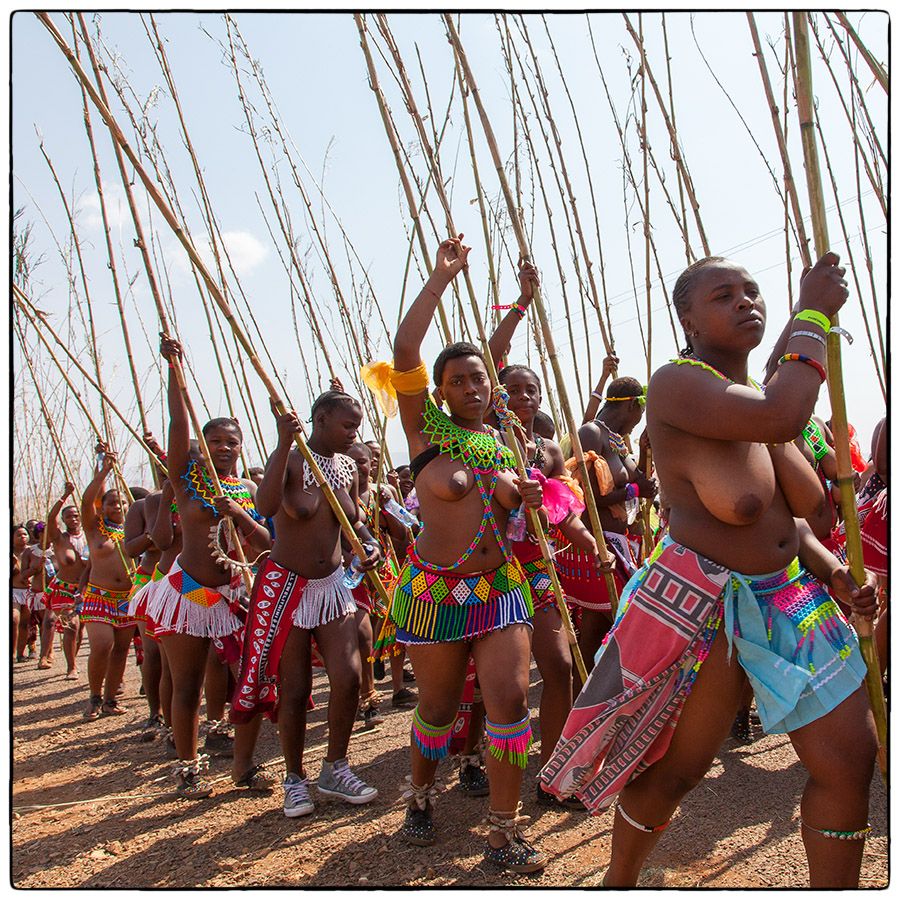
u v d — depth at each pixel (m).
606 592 4.48
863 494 4.15
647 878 2.90
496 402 3.42
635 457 5.05
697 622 2.32
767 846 3.14
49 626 10.02
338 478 4.26
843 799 2.19
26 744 5.95
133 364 5.11
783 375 2.17
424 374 3.37
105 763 5.28
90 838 3.86
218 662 5.16
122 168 3.98
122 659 6.80
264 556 4.42
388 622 3.90
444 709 3.42
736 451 2.31
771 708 2.22
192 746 4.39
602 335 4.92
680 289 2.46
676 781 2.43
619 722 2.42
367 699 5.52
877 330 4.23
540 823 3.58
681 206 4.15
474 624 3.27
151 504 5.47
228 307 3.75
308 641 4.09
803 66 2.21
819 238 2.22
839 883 2.21
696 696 2.37
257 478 7.09
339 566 4.20
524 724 3.18
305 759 4.93
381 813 3.85
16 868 3.52
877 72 2.69
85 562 8.91
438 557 3.32
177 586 4.38
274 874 3.28
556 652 3.82
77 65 3.38
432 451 3.40
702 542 2.36
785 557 2.34
